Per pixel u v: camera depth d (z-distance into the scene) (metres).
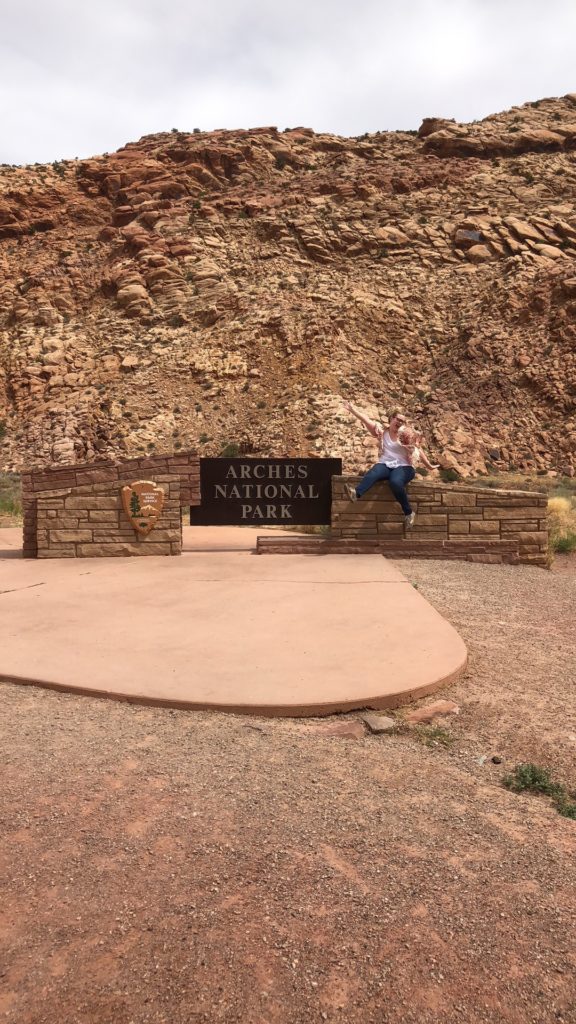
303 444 45.50
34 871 2.70
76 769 3.58
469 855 2.88
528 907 2.54
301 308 56.88
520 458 47.00
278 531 14.35
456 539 10.59
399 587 8.00
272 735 4.14
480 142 80.44
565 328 53.88
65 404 52.28
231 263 63.88
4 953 2.28
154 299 61.59
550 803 3.46
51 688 4.86
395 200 71.50
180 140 85.12
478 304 59.22
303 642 5.80
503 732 4.32
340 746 4.02
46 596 7.57
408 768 3.75
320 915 2.47
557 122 86.81
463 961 2.27
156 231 67.81
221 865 2.75
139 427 49.72
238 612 6.82
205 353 54.78
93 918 2.44
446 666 5.20
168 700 4.54
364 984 2.17
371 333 56.94
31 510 10.41
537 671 5.49
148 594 7.66
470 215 67.62
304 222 66.94
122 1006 2.08
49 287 63.91
